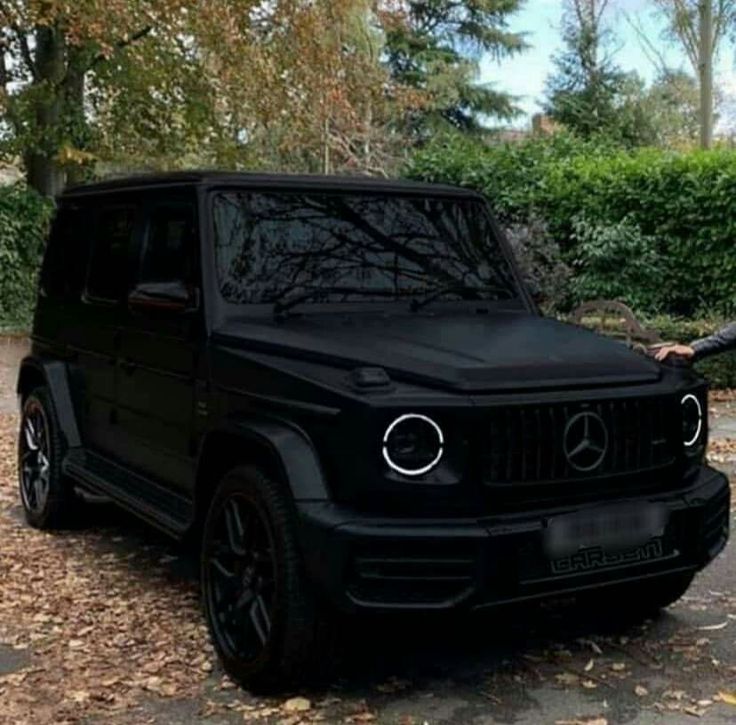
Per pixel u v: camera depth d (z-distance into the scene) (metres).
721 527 4.01
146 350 4.73
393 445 3.31
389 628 4.23
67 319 5.81
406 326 4.11
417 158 16.02
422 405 3.32
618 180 13.54
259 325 4.10
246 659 3.70
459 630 4.33
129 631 4.33
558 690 3.72
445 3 31.80
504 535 3.33
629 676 3.85
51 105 17.09
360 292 4.48
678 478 3.83
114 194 5.41
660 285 13.30
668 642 4.20
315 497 3.42
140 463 4.89
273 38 16.53
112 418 5.22
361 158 20.11
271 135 18.09
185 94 17.56
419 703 3.61
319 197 4.69
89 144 17.61
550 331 4.16
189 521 4.25
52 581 5.00
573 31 29.88
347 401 3.37
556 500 3.50
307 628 3.51
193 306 4.27
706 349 4.36
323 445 3.47
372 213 4.76
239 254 4.36
